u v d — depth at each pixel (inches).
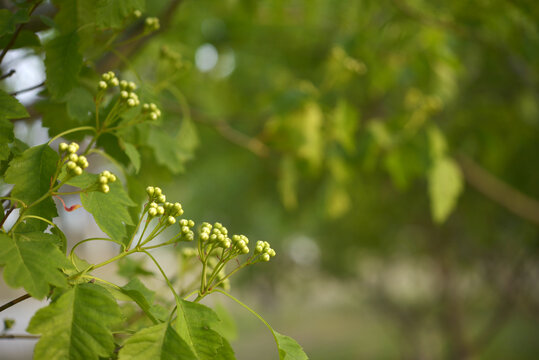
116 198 44.6
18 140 49.8
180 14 129.6
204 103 185.9
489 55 139.2
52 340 33.7
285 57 181.0
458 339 360.8
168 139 66.4
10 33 46.7
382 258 456.4
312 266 504.7
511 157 175.0
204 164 237.8
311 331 804.6
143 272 69.0
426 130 111.5
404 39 122.0
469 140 155.2
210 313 40.4
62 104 56.6
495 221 279.0
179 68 81.6
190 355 36.1
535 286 307.7
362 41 115.1
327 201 135.3
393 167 114.7
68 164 39.6
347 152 121.8
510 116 149.6
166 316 49.3
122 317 36.1
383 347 661.3
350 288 527.2
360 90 162.7
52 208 41.9
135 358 35.2
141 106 56.7
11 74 53.9
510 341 605.6
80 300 35.9
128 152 53.3
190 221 43.9
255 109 161.9
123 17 51.7
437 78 124.6
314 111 112.3
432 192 109.6
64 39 50.5
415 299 468.4
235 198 329.1
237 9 134.3
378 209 291.7
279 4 148.9
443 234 351.3
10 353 434.0
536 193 195.2
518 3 102.7
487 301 411.8
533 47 112.0
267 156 118.0
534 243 279.4
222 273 62.5
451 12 112.4
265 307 799.7
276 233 438.0
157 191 42.8
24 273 34.4
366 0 125.4
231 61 189.8
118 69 80.8
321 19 171.0
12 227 39.0
